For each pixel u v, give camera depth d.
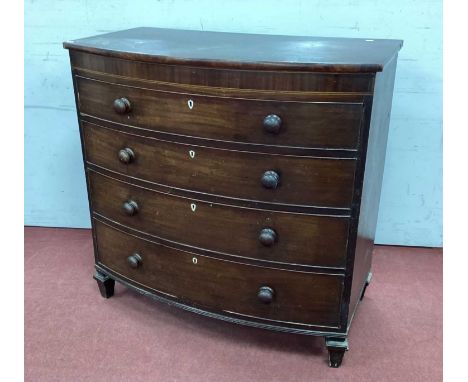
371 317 1.94
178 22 2.20
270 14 2.11
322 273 1.54
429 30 2.04
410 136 2.22
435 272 2.23
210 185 1.55
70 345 1.79
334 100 1.34
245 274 1.62
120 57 1.52
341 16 2.07
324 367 1.69
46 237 2.54
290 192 1.47
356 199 1.43
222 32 2.04
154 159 1.62
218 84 1.40
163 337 1.84
